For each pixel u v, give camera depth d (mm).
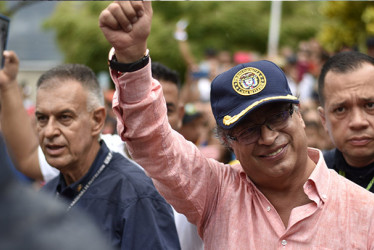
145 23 2096
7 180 1264
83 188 2975
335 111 2898
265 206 2295
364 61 2865
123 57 2141
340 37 6547
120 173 2967
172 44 17703
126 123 2225
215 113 2330
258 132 2229
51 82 2979
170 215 2859
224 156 4824
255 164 2264
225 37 18828
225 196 2385
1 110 3607
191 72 10062
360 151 2859
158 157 2240
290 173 2279
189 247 2748
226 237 2326
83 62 18188
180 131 4594
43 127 3000
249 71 2293
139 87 2162
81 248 1236
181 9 19062
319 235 2189
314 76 8273
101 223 2830
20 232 1222
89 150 3031
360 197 2229
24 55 20562
